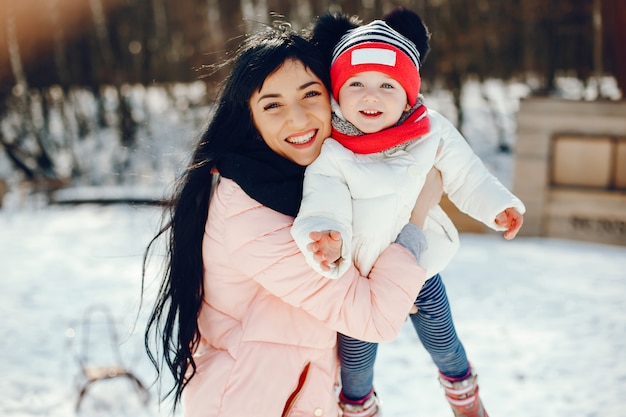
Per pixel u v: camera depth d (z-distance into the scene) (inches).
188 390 77.5
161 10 397.7
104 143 395.5
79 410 142.8
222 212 75.8
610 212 255.8
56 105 403.9
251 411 72.3
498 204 82.4
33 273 234.8
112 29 402.0
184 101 404.8
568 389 145.4
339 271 69.0
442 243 86.0
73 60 403.5
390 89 75.9
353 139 76.2
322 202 72.1
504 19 364.2
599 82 347.9
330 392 76.6
